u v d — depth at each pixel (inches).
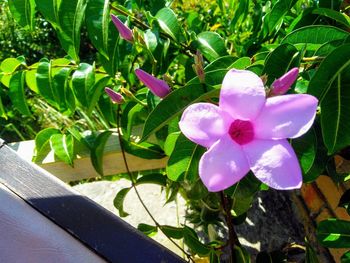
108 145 10.5
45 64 10.6
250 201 10.6
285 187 5.9
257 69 8.4
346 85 7.5
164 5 11.6
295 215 16.1
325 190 12.6
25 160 8.1
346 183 11.5
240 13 12.6
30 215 7.7
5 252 7.8
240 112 6.1
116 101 9.3
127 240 7.3
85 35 35.7
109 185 19.9
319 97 7.5
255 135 6.2
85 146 10.6
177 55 10.8
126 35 9.2
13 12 10.1
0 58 38.2
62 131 11.1
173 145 8.6
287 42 8.6
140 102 9.3
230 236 10.6
